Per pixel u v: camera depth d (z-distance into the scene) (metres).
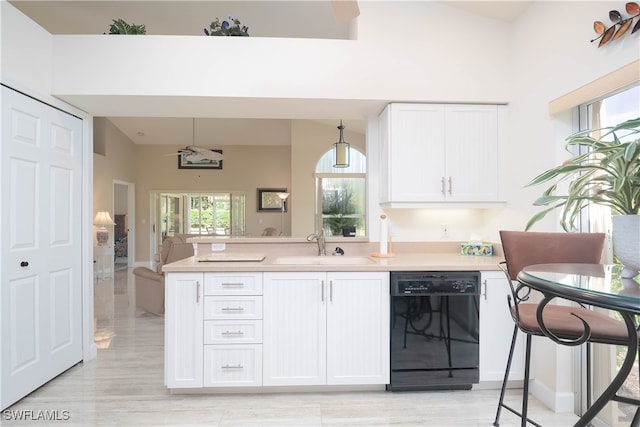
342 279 2.37
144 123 8.08
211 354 2.33
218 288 2.33
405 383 2.37
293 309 2.36
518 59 2.65
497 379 2.40
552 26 2.30
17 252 2.25
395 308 2.36
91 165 3.02
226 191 9.38
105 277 7.25
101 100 2.65
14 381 2.24
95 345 3.09
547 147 2.34
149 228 9.21
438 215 3.08
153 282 4.43
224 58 2.61
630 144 1.07
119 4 3.28
